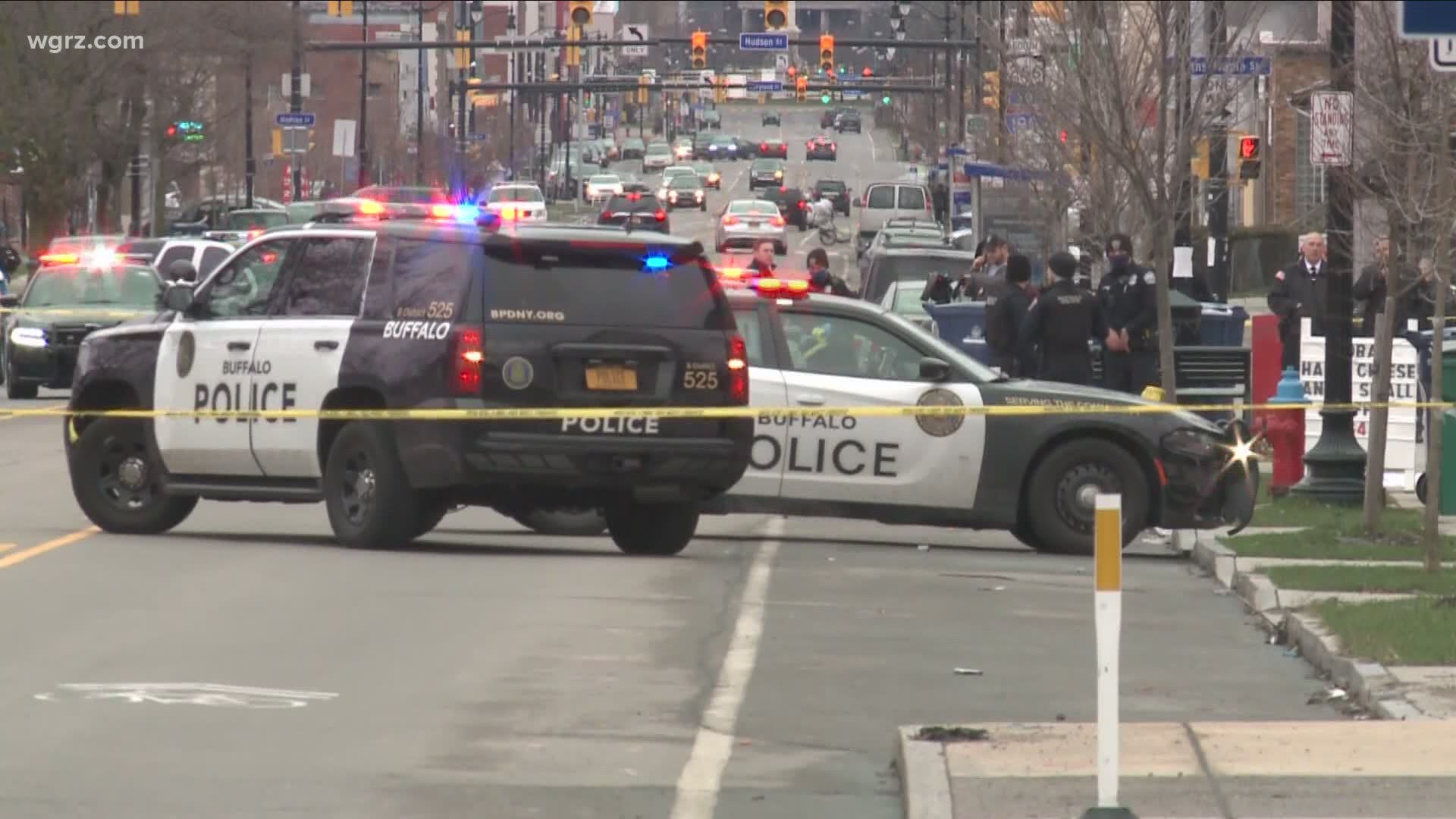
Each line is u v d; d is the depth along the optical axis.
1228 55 95.62
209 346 63.50
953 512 65.00
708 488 60.22
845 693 42.41
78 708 39.22
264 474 62.84
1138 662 46.53
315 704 40.00
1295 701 42.09
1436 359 56.47
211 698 40.31
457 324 58.03
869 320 66.12
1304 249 90.56
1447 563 59.28
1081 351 79.62
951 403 65.19
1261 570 58.25
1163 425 64.81
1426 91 66.00
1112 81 86.19
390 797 33.62
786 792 34.75
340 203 98.19
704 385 59.44
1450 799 32.47
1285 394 75.62
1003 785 33.34
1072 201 137.50
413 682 42.12
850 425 64.88
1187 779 33.56
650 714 40.06
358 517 60.53
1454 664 42.81
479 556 60.50
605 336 58.66
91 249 136.75
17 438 100.81
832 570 60.16
